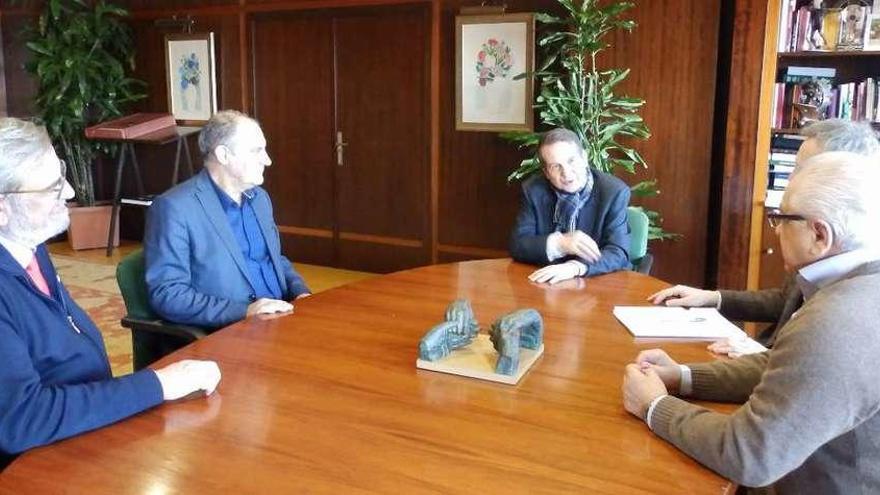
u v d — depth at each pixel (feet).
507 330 5.08
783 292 6.68
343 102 17.26
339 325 6.21
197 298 7.01
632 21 12.44
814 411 3.50
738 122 11.71
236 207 7.73
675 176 12.76
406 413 4.50
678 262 13.03
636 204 13.12
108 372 5.24
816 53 11.67
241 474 3.77
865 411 3.54
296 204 18.40
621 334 5.99
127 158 20.76
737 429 3.70
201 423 4.35
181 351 5.55
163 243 7.09
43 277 5.00
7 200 4.38
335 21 16.98
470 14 15.15
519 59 14.82
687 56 12.29
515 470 3.82
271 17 17.74
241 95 18.51
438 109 16.16
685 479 3.75
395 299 7.00
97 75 18.98
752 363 4.79
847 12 11.51
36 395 4.13
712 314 6.47
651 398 4.33
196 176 7.63
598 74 12.38
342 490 3.63
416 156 16.63
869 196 3.82
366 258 17.75
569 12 13.53
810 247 3.95
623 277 7.88
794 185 4.10
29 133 4.46
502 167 15.65
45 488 3.65
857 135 6.53
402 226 17.15
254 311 6.58
